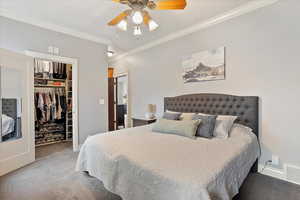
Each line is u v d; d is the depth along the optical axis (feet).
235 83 8.53
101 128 12.49
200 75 9.93
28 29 9.21
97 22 9.50
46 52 9.83
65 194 6.05
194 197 3.37
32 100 9.18
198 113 9.33
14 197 5.83
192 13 8.47
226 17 8.66
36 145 12.55
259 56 7.72
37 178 7.23
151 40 12.46
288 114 6.98
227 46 8.77
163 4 5.70
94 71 12.09
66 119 14.15
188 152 5.23
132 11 6.29
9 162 7.86
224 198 3.84
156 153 5.15
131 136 7.18
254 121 7.73
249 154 6.24
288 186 6.64
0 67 7.63
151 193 4.13
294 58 6.80
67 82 14.19
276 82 7.27
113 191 5.24
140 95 14.30
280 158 7.21
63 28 10.23
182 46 10.89
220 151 5.34
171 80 11.68
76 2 7.48
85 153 7.08
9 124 8.02
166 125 8.00
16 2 7.49
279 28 7.15
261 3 7.50
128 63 15.49
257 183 6.88
